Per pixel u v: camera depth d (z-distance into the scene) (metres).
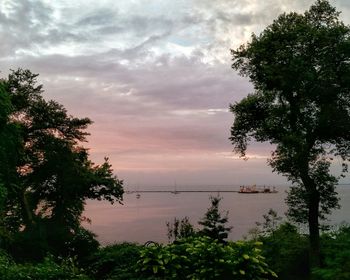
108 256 11.49
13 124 28.25
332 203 19.09
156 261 9.59
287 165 18.45
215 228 17.78
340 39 17.67
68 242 31.55
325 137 18.70
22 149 33.38
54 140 37.88
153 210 128.00
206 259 9.34
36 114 37.34
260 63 19.17
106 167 39.47
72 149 39.81
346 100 17.97
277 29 18.53
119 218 98.06
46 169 36.84
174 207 142.75
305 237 19.59
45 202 37.91
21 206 35.78
